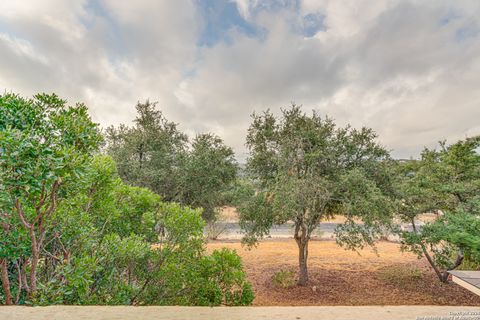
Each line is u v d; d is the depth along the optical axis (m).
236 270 5.47
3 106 3.03
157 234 6.12
